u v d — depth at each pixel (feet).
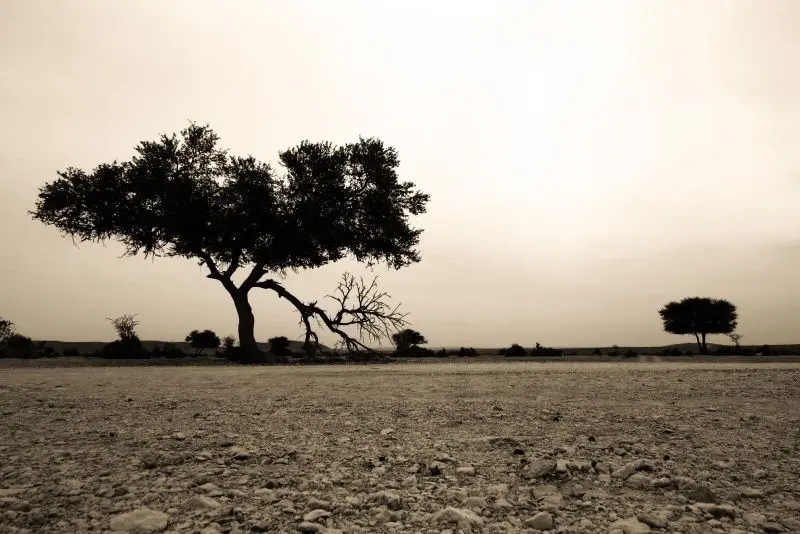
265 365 72.28
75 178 89.04
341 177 98.32
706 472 12.91
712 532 9.27
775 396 27.66
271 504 11.09
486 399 27.61
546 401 26.58
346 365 70.23
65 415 22.18
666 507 10.76
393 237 101.14
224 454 15.37
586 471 13.55
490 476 13.30
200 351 158.92
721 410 23.06
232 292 94.02
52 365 72.08
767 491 11.70
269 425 20.13
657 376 40.93
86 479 12.62
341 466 14.17
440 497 11.65
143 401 26.91
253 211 92.27
